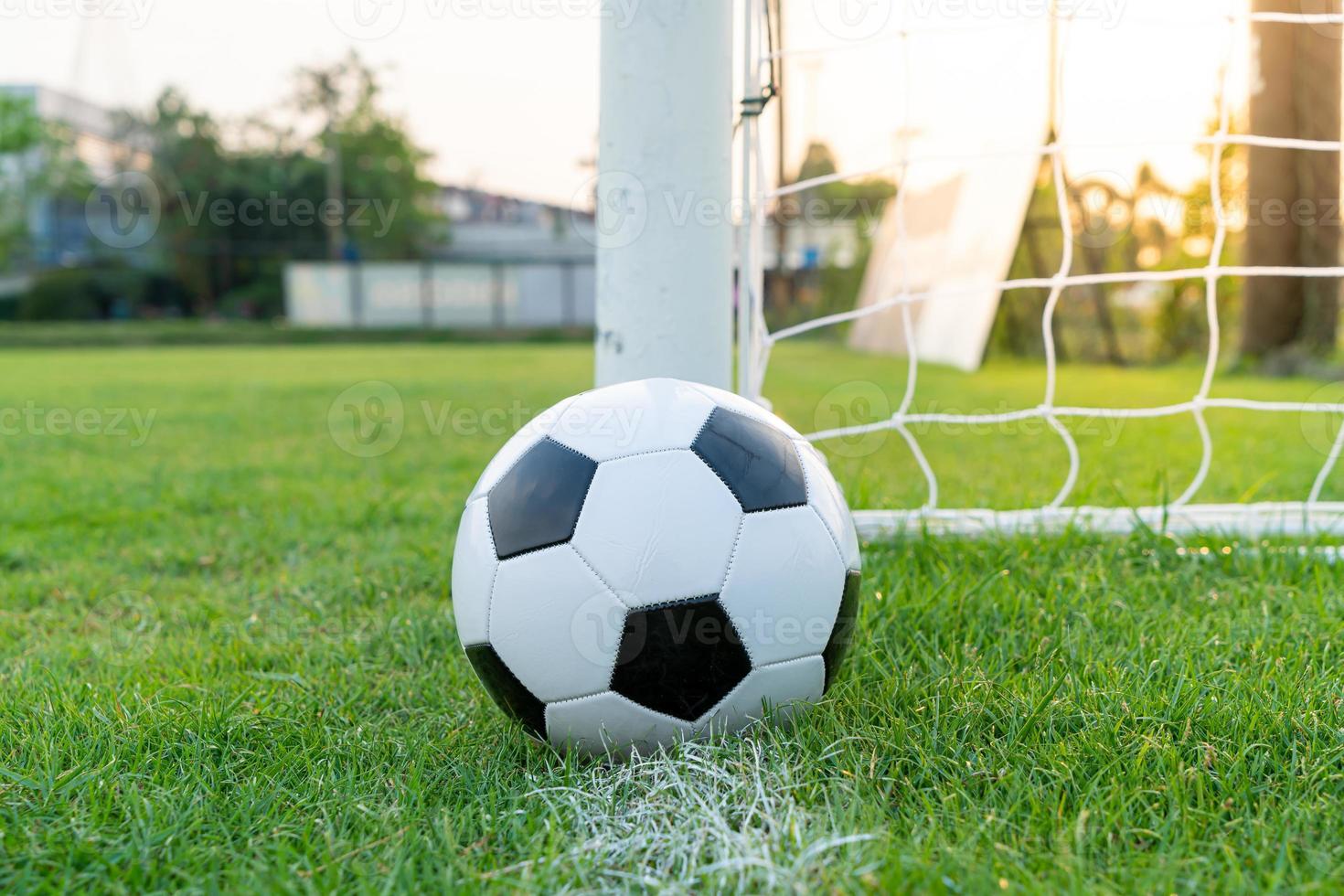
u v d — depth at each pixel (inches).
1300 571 101.7
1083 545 109.7
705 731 61.5
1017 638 83.5
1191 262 518.0
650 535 58.3
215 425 266.8
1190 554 106.7
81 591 110.3
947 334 530.6
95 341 901.2
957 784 57.1
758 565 59.7
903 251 118.9
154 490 165.5
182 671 80.6
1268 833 52.1
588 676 59.6
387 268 1185.4
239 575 117.6
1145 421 252.1
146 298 1270.9
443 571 112.3
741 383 107.7
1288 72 383.6
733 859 48.4
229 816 57.2
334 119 1290.6
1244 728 63.8
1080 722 65.4
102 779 60.5
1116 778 57.3
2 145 1160.8
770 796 55.7
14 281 1207.6
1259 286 402.3
